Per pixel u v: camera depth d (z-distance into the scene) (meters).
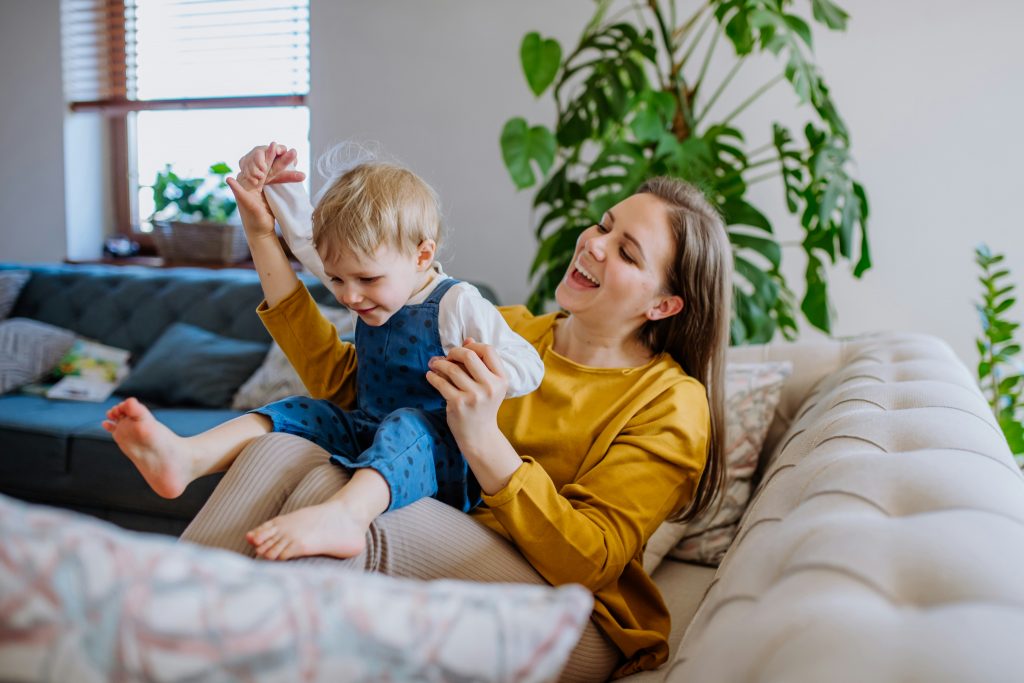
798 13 2.82
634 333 1.42
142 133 4.04
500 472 1.03
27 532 0.47
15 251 4.09
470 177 3.30
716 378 1.40
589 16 3.08
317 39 3.51
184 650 0.47
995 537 0.66
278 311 1.30
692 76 2.95
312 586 0.51
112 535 0.50
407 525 0.97
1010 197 2.66
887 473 0.84
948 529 0.67
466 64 3.27
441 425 1.13
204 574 0.49
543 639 0.52
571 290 1.36
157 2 3.81
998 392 2.07
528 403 1.34
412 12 3.34
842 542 0.67
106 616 0.46
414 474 1.00
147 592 0.47
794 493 0.94
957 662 0.48
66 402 2.80
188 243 3.58
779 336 2.93
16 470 2.48
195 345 2.86
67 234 3.99
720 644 0.65
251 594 0.49
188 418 2.57
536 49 2.41
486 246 3.29
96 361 2.97
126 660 0.46
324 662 0.48
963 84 2.68
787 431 1.72
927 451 0.92
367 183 1.12
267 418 1.10
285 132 3.73
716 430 1.40
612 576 1.11
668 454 1.19
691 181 2.26
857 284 2.83
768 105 2.87
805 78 2.24
